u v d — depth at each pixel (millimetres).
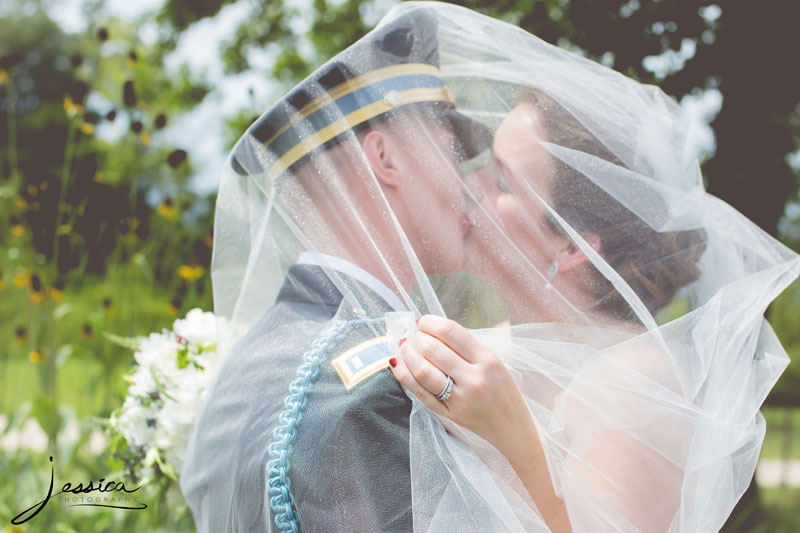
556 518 1227
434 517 1127
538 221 1472
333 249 1355
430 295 1333
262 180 1490
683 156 1753
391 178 1414
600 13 2668
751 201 2914
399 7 1578
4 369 4438
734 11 2711
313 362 1197
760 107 2830
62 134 17844
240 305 1647
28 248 3738
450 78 1596
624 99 1635
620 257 1524
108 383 3477
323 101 1399
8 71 4035
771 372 1549
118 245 3729
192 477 1464
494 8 2996
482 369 1200
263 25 6520
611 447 1298
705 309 1450
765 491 5785
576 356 1366
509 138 1516
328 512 1111
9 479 3270
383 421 1163
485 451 1214
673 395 1328
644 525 1267
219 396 1376
